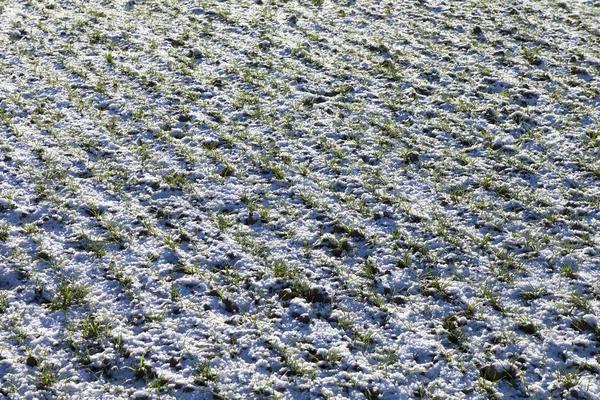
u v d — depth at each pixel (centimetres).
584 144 629
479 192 559
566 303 429
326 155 614
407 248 488
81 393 361
